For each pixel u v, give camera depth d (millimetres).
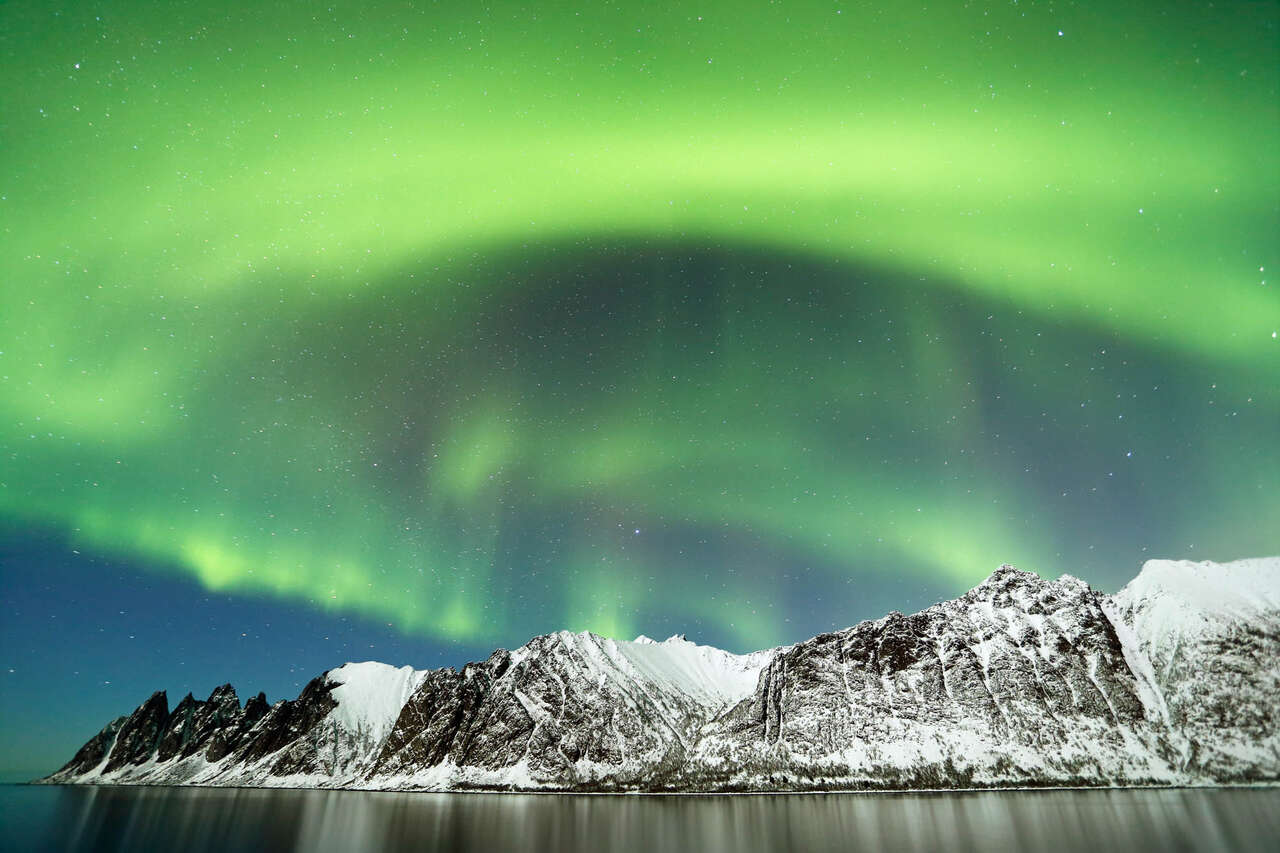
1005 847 100062
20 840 121125
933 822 132250
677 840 122625
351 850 112688
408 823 154750
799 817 151375
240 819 162375
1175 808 134250
